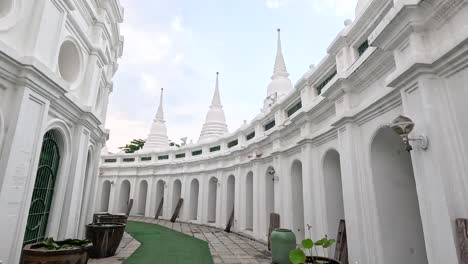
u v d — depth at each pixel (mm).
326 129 9156
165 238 14672
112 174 28172
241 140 17984
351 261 7039
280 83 18438
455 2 4395
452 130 4492
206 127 25906
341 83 7863
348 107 7781
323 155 9617
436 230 4355
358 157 7375
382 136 7066
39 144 6414
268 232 12578
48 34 6855
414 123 4906
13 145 5645
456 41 4219
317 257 5730
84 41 9242
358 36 7754
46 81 6461
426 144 4590
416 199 6898
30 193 6133
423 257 6453
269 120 14734
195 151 23719
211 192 21234
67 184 8414
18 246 5789
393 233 6512
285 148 12312
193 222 21500
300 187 11906
